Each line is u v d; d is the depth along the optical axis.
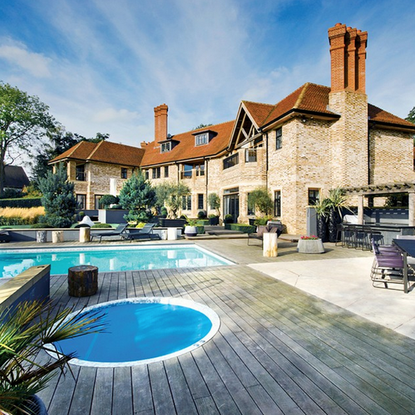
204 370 2.87
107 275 7.15
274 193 17.81
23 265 10.24
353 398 2.42
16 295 3.63
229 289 5.84
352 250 11.35
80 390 2.55
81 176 30.27
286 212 16.58
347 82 16.67
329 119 16.47
